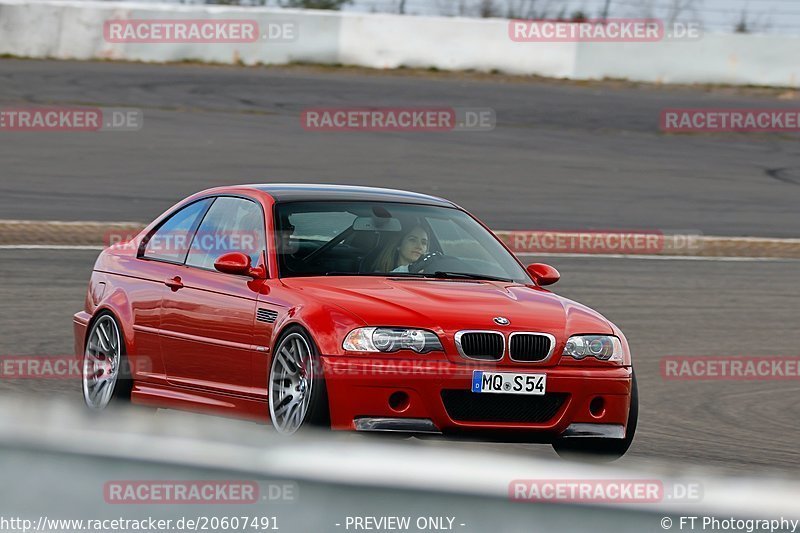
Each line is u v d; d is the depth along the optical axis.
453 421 19.59
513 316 20.58
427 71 98.88
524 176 68.75
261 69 94.94
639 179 70.50
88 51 92.81
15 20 91.00
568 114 86.69
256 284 21.73
